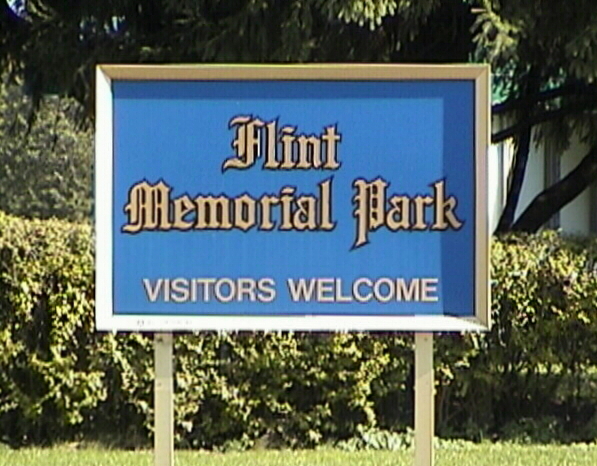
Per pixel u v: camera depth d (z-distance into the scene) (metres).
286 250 6.47
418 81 6.46
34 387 9.91
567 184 15.74
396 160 6.46
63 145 36.16
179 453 9.70
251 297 6.47
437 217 6.46
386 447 9.97
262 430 10.03
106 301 6.45
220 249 6.48
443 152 6.46
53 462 9.12
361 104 6.46
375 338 10.03
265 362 9.91
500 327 10.16
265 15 11.00
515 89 14.71
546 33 11.12
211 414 9.97
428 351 6.62
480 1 10.80
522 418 10.35
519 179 16.58
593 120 14.76
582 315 10.11
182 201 6.47
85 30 12.44
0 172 36.81
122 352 9.91
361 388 9.99
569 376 10.28
